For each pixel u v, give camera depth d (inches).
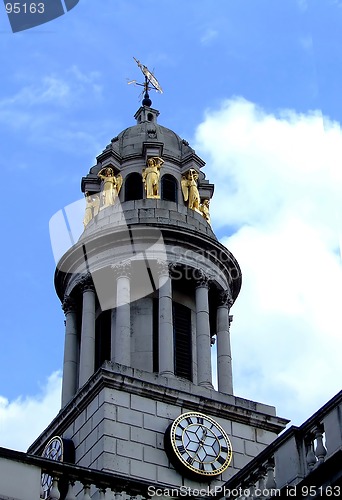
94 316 1913.1
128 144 2140.7
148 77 2378.2
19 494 1142.3
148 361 1851.6
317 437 1180.5
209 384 1808.6
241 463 1731.1
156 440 1691.7
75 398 1764.3
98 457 1641.2
